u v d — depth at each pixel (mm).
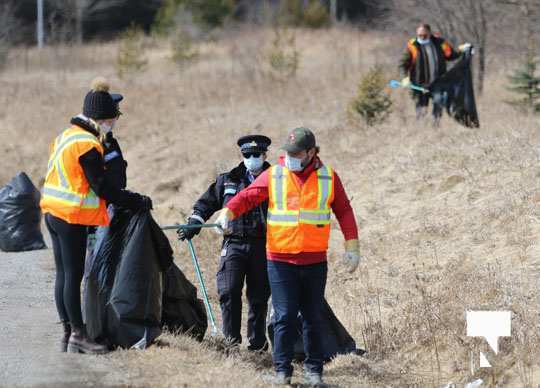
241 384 25125
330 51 123938
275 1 168250
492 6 77062
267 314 31297
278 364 26078
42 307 34844
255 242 29703
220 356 28094
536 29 76500
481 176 44469
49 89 100500
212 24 151875
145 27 167750
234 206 26172
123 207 26859
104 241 27062
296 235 25453
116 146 27766
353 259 26016
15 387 23906
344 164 54500
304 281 26031
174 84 98812
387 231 42562
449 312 31344
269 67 106562
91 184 26000
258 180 26312
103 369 25250
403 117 61219
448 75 56219
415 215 43125
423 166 48625
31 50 142375
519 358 27594
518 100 68625
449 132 54344
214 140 70312
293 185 25625
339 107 76625
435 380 28812
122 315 26625
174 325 29000
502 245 36750
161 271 27469
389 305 35438
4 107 92062
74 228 26297
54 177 26453
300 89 88875
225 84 95250
